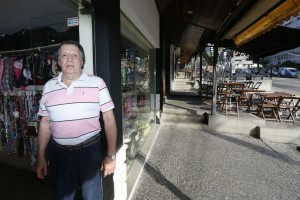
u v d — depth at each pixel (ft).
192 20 20.11
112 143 5.96
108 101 5.75
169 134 18.42
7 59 10.71
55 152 5.63
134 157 12.91
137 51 14.24
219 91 26.76
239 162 13.20
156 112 21.15
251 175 11.60
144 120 17.10
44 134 5.83
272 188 10.36
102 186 6.75
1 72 10.85
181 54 75.36
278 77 101.55
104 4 6.68
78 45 5.49
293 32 19.99
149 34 14.89
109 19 6.79
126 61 11.63
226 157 13.91
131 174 11.08
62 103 5.18
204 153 14.48
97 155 5.80
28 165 10.73
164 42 26.81
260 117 21.80
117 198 7.96
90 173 5.69
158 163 12.80
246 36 18.01
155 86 21.27
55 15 9.02
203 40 31.78
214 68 19.88
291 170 12.30
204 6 14.74
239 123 18.90
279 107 21.02
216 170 12.07
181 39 35.24
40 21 9.61
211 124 19.57
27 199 8.55
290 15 11.00
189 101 29.84
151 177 11.15
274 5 11.32
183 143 16.30
